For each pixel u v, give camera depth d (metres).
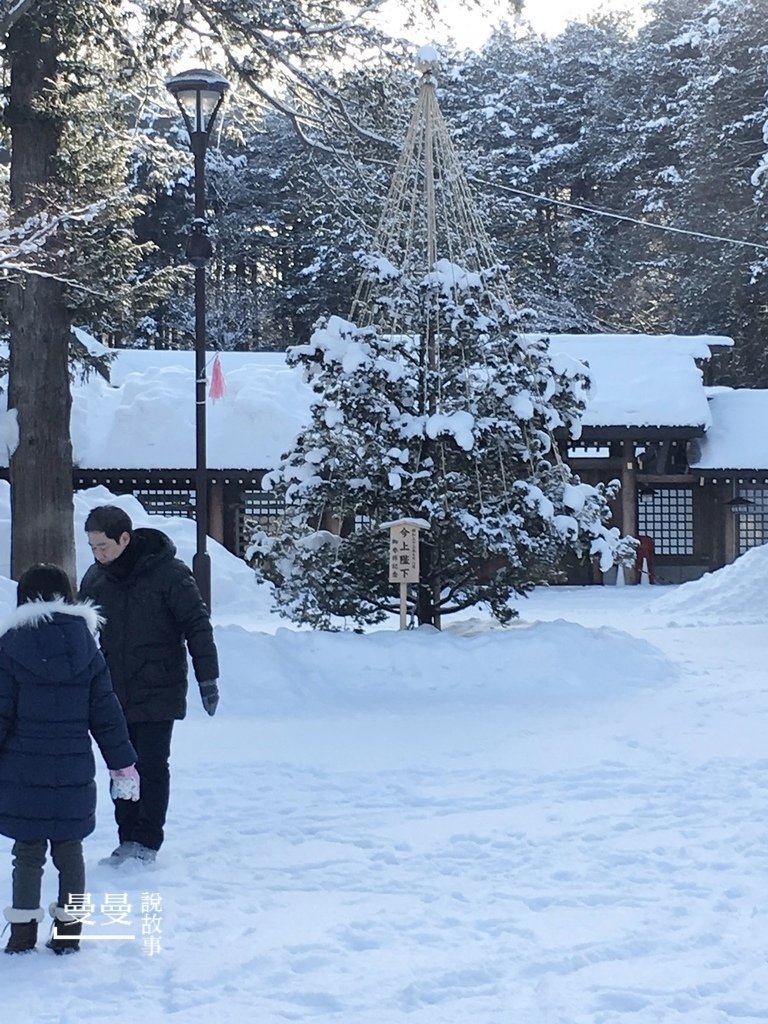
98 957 5.50
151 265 46.94
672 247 48.66
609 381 34.22
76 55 18.64
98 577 7.45
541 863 6.94
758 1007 4.77
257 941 5.64
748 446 33.88
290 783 9.16
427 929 5.80
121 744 5.79
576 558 15.73
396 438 14.99
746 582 23.38
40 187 17.25
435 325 15.32
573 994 4.92
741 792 8.58
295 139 48.53
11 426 18.95
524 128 54.53
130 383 33.72
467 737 10.85
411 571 14.44
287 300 48.62
